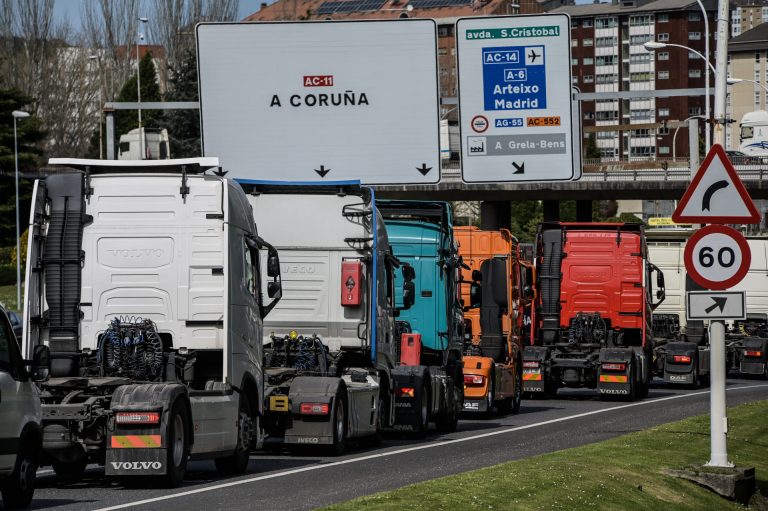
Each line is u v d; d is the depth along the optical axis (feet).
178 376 132.46
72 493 115.55
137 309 132.26
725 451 127.03
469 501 101.91
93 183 133.49
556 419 231.50
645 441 162.20
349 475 131.44
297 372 164.04
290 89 282.56
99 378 125.18
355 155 282.97
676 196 620.49
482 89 283.59
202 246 132.57
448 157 285.84
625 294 296.51
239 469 135.95
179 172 135.13
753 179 593.42
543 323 297.94
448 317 211.82
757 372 388.37
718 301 124.36
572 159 282.97
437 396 200.34
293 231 171.53
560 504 105.50
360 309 170.81
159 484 121.39
